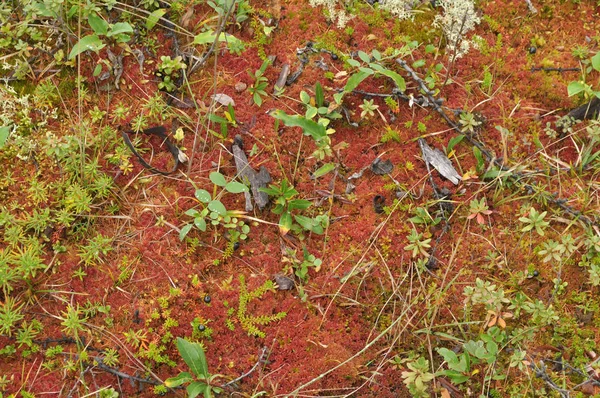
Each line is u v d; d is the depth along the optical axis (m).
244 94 1.12
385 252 1.06
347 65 1.12
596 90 1.13
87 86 1.11
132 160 1.08
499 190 1.08
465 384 1.02
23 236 1.04
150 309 1.02
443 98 1.11
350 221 1.07
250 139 1.10
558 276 1.05
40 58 1.11
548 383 1.00
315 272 1.05
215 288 1.04
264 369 1.01
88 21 1.09
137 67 1.12
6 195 1.06
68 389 1.00
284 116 1.04
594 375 1.01
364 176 1.09
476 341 1.02
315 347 1.02
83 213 1.06
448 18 1.14
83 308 1.02
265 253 1.05
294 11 1.15
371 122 1.11
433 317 1.03
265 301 1.03
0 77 1.10
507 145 1.10
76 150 1.08
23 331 1.01
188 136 1.10
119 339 1.01
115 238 1.05
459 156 1.10
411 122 1.10
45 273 1.04
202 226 1.04
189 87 1.10
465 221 1.08
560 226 1.07
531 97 1.13
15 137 1.08
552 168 1.10
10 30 1.11
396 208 1.07
